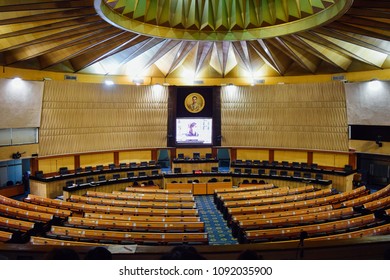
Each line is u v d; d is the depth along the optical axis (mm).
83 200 15891
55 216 12750
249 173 22125
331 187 19688
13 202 14414
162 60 21984
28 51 17125
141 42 18625
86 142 21672
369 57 18344
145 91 23172
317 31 15898
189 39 17578
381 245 4234
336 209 13844
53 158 20906
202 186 20969
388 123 19422
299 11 15414
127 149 23109
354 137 21266
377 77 19484
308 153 22812
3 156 18453
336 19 13875
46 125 20094
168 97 23500
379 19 13305
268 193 17375
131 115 23031
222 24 17188
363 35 14688
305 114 22297
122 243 9820
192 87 23406
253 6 16625
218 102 23578
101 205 15273
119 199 16547
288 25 16312
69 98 20812
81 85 21156
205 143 23797
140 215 13883
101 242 9852
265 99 23141
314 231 10852
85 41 16547
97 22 14805
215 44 19875
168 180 21219
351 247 4203
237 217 13070
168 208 15047
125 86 22656
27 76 19141
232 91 23531
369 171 22688
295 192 17781
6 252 4199
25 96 18812
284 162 22062
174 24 16938
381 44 15984
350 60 20031
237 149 24453
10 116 18375
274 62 21000
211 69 23109
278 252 4184
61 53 18203
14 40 14992
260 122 23375
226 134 23875
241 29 17531
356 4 12117
